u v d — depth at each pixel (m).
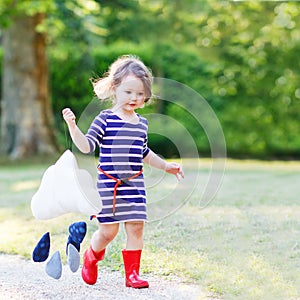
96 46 33.75
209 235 12.27
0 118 36.06
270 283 9.25
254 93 38.72
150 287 9.18
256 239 11.94
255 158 38.66
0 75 36.62
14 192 19.45
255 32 38.72
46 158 30.98
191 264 10.31
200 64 37.41
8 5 28.72
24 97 31.58
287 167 29.75
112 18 40.94
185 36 41.12
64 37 33.69
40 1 28.11
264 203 16.08
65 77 35.62
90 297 8.67
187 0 40.41
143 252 11.07
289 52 38.75
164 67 36.94
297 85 38.78
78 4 29.39
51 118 32.47
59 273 9.30
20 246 12.09
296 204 15.90
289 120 39.00
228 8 38.75
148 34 41.84
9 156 31.25
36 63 31.80
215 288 9.05
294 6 35.78
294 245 11.48
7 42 31.77
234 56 38.75
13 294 8.90
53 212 9.38
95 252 9.34
